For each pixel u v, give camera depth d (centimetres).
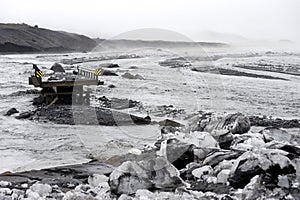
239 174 598
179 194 564
